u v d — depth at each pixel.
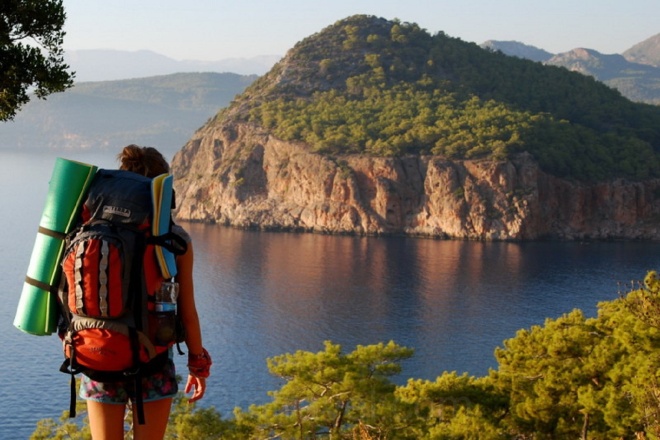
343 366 30.27
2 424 87.25
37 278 4.33
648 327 27.11
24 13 12.12
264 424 29.83
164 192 4.32
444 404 34.47
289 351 121.50
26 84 12.55
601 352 29.75
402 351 31.55
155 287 4.30
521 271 189.00
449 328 135.12
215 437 28.12
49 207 4.34
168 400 4.54
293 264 195.75
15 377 104.19
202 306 150.50
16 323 4.38
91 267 4.08
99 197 4.27
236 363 114.06
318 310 148.12
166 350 4.47
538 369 32.47
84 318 4.18
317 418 29.86
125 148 4.69
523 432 33.94
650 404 16.55
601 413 30.44
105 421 4.39
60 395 97.31
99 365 4.22
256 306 150.88
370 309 149.12
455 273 185.50
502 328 135.38
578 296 162.12
